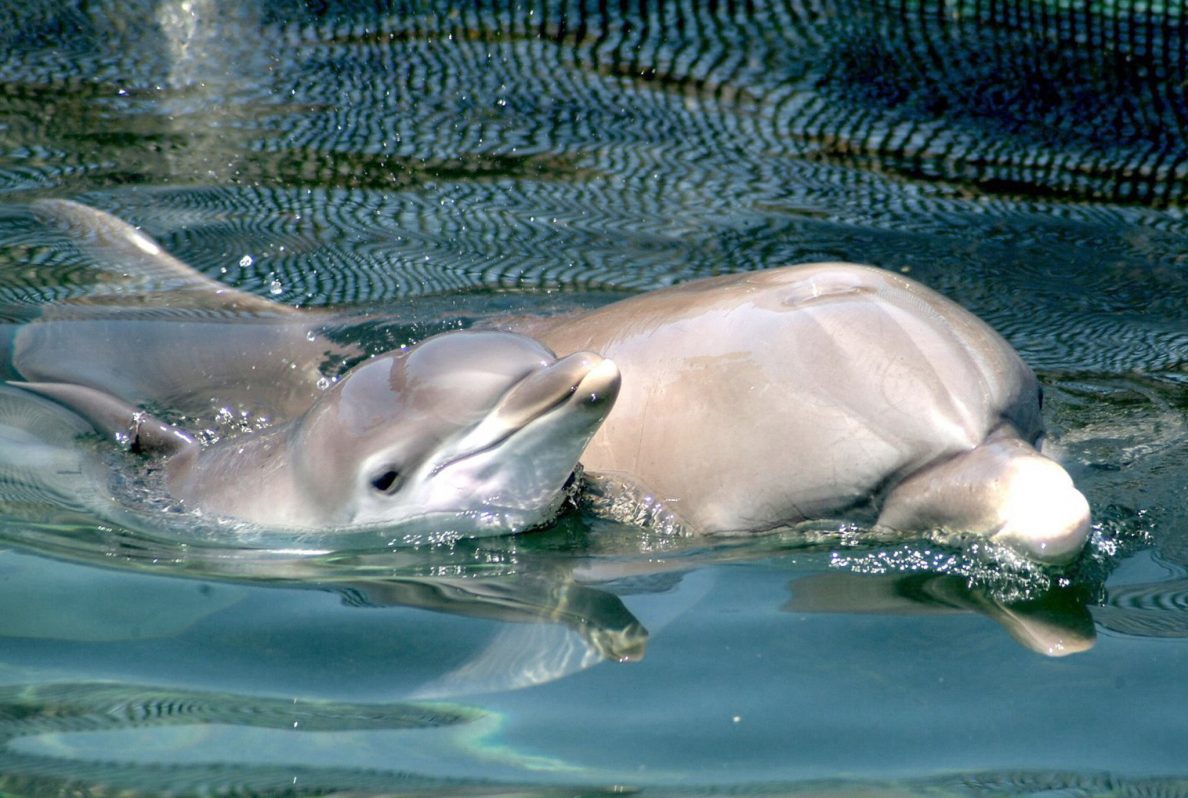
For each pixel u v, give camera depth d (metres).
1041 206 17.73
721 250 16.36
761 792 7.36
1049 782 7.41
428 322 14.34
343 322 14.50
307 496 10.90
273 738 7.99
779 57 21.62
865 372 10.03
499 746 7.89
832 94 20.75
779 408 10.14
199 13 22.94
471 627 9.35
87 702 8.42
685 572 10.02
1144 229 17.08
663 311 11.16
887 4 22.34
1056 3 21.69
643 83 21.20
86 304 15.02
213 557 10.62
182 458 12.12
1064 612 9.23
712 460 10.34
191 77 21.61
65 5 23.67
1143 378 13.34
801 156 19.19
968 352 10.13
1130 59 20.88
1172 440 11.93
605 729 8.04
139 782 7.54
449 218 17.45
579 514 10.87
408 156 19.27
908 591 9.53
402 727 8.10
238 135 19.97
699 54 21.77
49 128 20.08
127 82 21.66
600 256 16.19
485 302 14.91
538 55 22.09
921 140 19.59
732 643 8.98
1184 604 9.29
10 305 14.98
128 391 13.59
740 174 18.66
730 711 8.19
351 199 18.02
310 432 11.02
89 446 12.48
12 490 11.71
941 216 17.41
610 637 9.12
